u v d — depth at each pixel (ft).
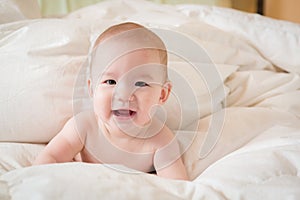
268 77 3.94
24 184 1.91
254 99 3.81
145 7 4.87
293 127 3.11
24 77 2.96
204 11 4.79
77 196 1.82
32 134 2.92
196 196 2.04
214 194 2.04
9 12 3.69
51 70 3.01
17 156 2.67
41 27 3.33
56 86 2.97
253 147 2.70
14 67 3.00
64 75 3.03
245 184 2.11
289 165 2.28
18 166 2.56
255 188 2.06
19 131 2.89
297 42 4.31
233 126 2.98
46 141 3.02
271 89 3.89
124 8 4.80
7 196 1.86
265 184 2.09
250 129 3.00
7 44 3.21
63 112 2.94
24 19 3.81
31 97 2.90
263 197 2.02
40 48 3.15
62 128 2.95
